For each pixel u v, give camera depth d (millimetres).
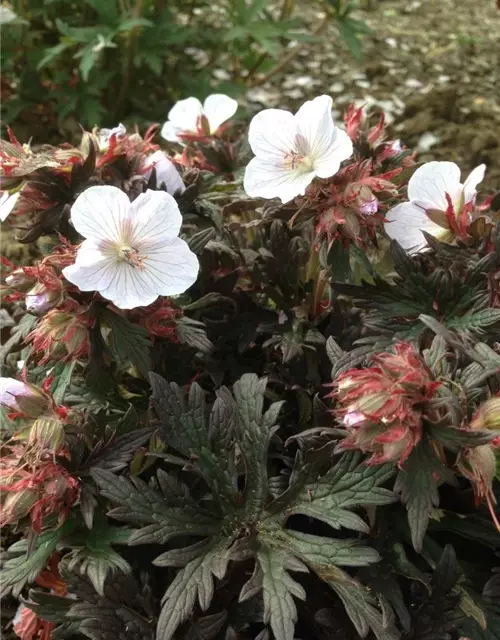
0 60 337
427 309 146
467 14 472
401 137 356
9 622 189
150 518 133
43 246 166
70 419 143
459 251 146
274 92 392
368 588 129
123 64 345
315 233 148
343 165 154
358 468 132
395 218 151
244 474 151
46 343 136
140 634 136
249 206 173
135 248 138
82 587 137
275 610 123
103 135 167
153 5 350
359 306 147
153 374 139
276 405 144
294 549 134
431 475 120
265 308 177
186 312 174
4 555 147
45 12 339
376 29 449
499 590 140
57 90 338
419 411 117
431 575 141
